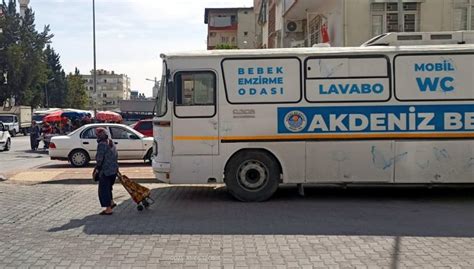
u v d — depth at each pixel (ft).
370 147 34.83
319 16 75.05
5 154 87.92
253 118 35.01
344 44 60.90
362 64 34.83
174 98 35.06
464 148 34.71
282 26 91.56
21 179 47.91
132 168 57.06
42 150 95.91
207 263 20.98
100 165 31.19
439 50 34.71
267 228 27.35
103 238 25.29
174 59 35.06
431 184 35.58
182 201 36.17
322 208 33.24
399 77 34.78
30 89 264.31
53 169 57.16
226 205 34.47
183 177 35.19
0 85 252.21
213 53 35.06
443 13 61.11
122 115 171.53
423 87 34.73
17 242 24.57
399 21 52.70
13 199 37.50
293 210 32.55
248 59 35.04
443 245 23.67
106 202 31.40
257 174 35.47
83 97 385.70
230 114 35.04
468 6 61.21
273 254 22.24
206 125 35.06
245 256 21.95
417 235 25.68
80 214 31.63
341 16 61.72
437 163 34.78
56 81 350.84
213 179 35.27
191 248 23.29
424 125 34.73
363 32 60.90
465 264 20.63
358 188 41.78
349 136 34.91
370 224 28.32
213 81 35.09
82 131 61.87
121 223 28.84
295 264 20.76
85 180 46.47
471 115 34.65
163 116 35.19
